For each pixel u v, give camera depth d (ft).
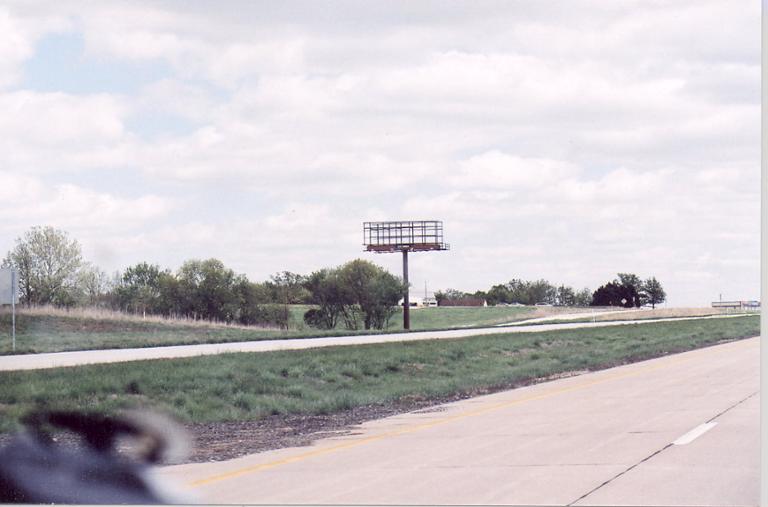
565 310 495.00
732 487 33.50
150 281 276.00
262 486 37.35
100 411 59.11
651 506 30.53
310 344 138.82
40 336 169.17
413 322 398.21
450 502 32.40
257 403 70.95
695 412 58.65
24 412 57.62
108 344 140.77
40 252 238.27
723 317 338.95
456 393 85.30
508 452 44.32
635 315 400.67
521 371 107.55
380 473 39.42
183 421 61.93
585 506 30.91
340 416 67.87
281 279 322.14
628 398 70.79
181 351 119.65
